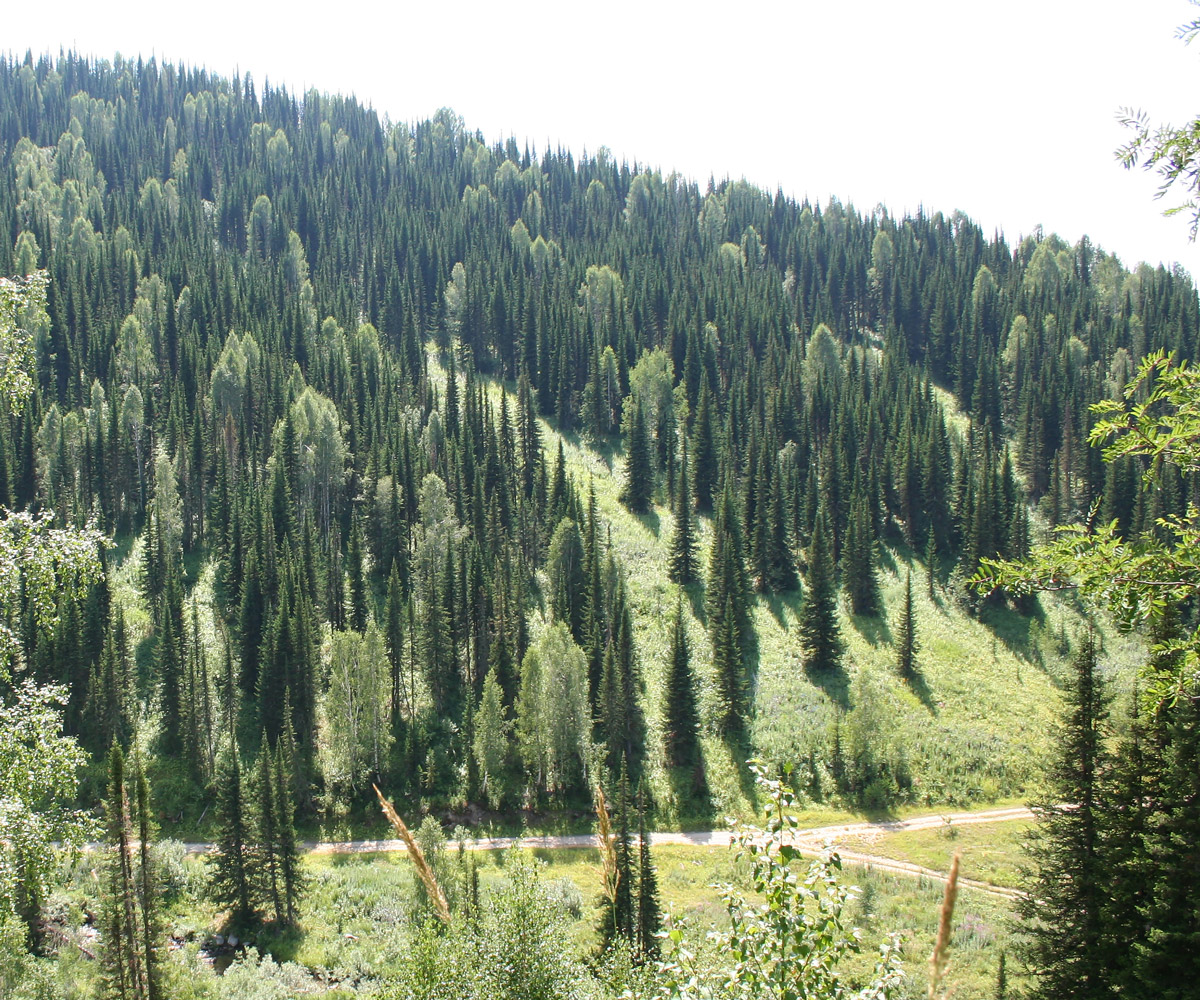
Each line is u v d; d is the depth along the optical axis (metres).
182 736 67.88
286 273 173.88
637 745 73.69
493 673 75.19
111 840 29.16
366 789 67.88
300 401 101.25
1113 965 20.05
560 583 87.69
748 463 111.44
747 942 9.59
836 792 68.38
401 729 73.62
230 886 45.34
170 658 69.75
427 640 77.19
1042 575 10.26
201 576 88.56
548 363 148.38
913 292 177.62
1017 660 85.75
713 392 143.25
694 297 173.12
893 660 84.81
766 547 96.94
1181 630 16.88
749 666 83.44
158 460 88.31
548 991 14.81
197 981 35.19
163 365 125.56
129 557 89.31
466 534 92.00
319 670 75.69
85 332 125.00
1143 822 20.52
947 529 107.69
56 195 177.50
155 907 31.08
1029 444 123.88
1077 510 111.94
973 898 48.97
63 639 67.94
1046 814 22.62
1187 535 9.58
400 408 124.38
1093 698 22.23
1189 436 9.69
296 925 45.94
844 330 183.75
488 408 122.44
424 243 187.00
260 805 46.31
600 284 172.25
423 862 8.49
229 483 93.88
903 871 54.66
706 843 61.81
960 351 155.38
